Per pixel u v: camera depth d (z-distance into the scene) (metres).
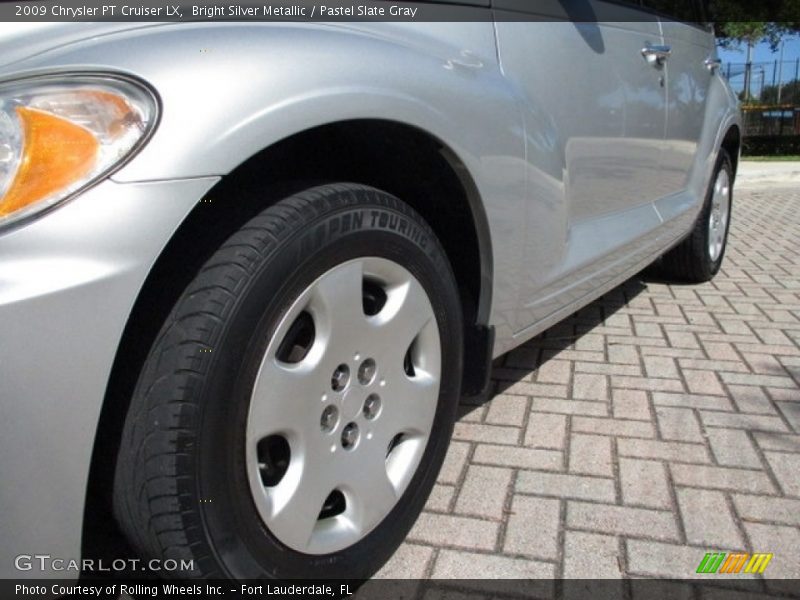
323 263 1.48
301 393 1.48
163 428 1.29
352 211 1.54
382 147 1.82
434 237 1.80
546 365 3.18
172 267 1.37
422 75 1.70
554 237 2.30
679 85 3.53
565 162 2.42
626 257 3.06
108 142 1.24
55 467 1.20
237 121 1.31
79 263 1.18
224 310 1.33
